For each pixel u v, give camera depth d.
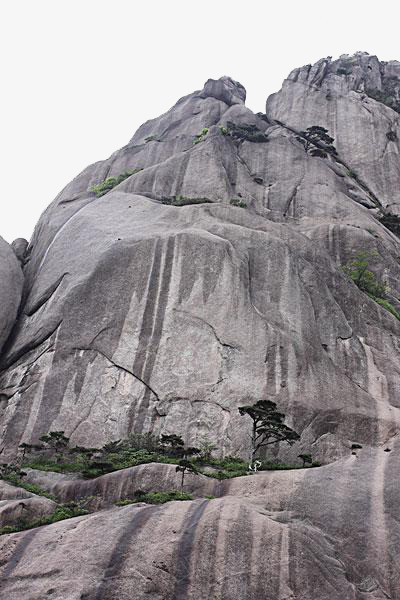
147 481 23.97
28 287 42.78
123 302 35.41
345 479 21.44
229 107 73.75
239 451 29.12
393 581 17.66
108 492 24.08
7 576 17.22
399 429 31.06
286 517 19.33
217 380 31.66
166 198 49.72
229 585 16.47
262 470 26.41
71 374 33.28
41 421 31.83
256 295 35.69
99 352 33.84
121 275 36.50
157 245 37.31
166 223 41.16
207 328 33.50
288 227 42.72
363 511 19.69
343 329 36.31
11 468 27.66
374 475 21.62
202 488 23.33
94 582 16.44
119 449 29.23
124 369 33.03
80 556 17.23
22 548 18.00
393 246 51.09
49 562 17.27
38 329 36.22
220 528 17.62
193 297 34.81
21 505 21.19
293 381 31.45
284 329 33.94
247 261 37.22
